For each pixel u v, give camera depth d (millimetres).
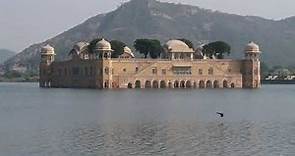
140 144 62375
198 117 95188
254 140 65688
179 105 129375
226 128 77812
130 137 67875
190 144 62531
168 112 106938
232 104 135125
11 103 142375
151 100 149875
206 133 72000
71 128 77438
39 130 75000
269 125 82125
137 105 128750
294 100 157750
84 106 125750
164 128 77438
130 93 191500
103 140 65250
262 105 132625
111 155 55750
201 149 59344
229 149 59312
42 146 60844
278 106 128875
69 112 107438
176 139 66250
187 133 72062
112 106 125188
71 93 195250
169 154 56406
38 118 93500
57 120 89500
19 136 68812
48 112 107812
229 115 100500
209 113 104562
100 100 149750
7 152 57406
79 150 58438
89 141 64438
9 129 76500
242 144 62656
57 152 57312
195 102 142125
